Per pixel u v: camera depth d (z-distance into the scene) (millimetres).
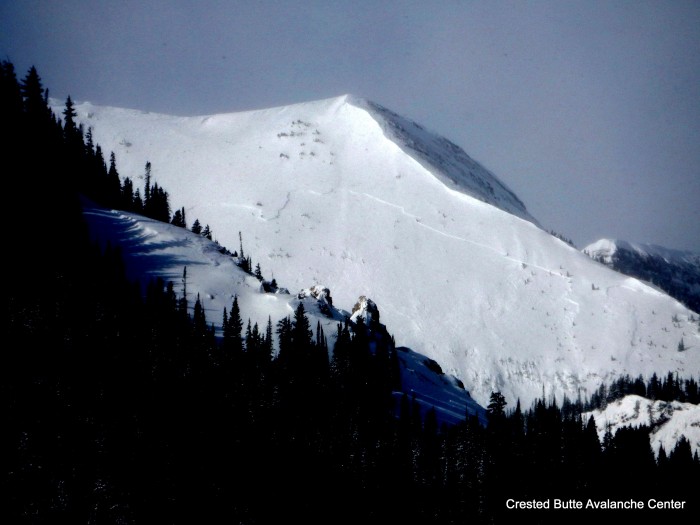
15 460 143375
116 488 146875
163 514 147625
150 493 149125
